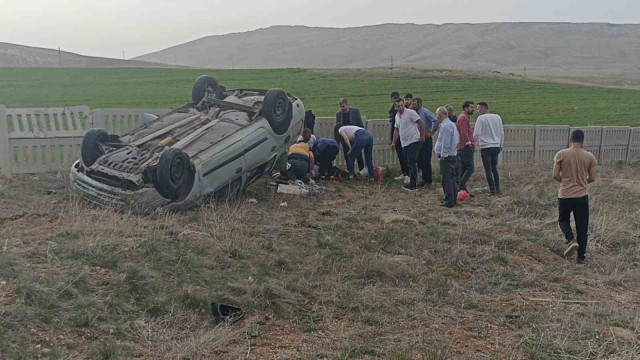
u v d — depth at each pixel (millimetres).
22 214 8742
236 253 7566
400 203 11523
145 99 32688
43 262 6645
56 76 48219
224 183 10227
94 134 10289
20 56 145875
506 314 6688
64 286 5941
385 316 6363
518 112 34406
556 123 30016
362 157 14445
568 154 8930
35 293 5695
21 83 41344
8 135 12039
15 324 5199
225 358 5164
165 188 9133
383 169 14562
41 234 7707
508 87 49094
